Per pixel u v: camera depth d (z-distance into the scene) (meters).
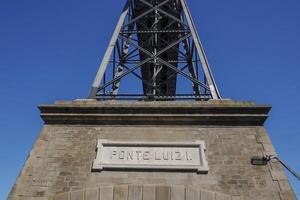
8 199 10.19
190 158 10.95
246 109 11.97
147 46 17.39
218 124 11.83
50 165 10.95
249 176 10.54
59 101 12.61
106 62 14.45
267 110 11.96
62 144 11.48
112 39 15.38
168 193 10.21
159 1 18.47
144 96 13.77
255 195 10.14
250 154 11.06
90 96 13.30
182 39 15.52
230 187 10.31
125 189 10.30
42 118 12.21
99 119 12.05
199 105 12.01
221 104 12.04
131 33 16.34
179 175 10.59
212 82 13.63
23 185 10.49
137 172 10.69
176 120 11.89
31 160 11.06
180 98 13.66
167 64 14.34
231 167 10.74
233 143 11.34
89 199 10.20
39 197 10.27
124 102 12.29
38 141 11.56
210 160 10.91
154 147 11.24
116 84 14.81
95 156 11.12
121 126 11.88
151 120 11.94
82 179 10.59
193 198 10.11
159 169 10.71
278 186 10.31
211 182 10.41
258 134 11.57
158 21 17.88
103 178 10.58
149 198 10.16
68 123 12.07
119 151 11.18
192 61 16.25
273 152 11.06
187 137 11.49
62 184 10.52
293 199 10.02
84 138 11.62
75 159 11.07
